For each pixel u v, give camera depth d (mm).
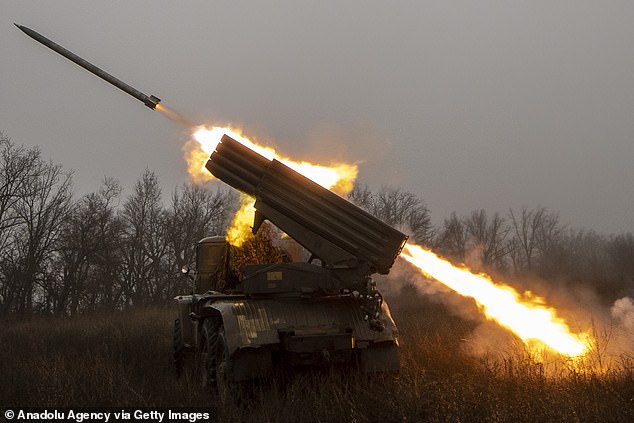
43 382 10789
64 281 46188
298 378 9867
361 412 8250
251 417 8719
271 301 10500
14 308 44125
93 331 22531
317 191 10539
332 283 10391
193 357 14008
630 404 8133
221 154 11016
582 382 9398
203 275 14344
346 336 9867
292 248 12859
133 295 51938
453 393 8508
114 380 10805
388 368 10055
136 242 53250
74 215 48250
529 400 8336
